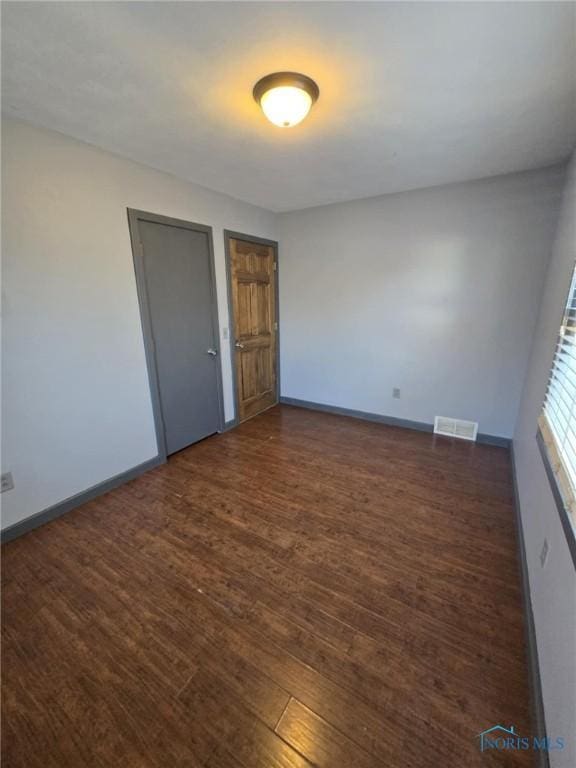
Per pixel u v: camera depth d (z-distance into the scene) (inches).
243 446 125.0
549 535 53.6
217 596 62.4
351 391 153.4
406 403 140.6
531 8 42.7
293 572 67.7
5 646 53.5
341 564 69.7
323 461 113.6
